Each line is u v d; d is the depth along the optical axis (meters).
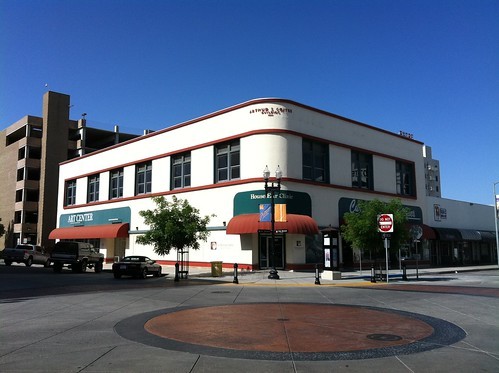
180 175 36.97
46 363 7.10
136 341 8.81
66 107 69.38
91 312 12.82
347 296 17.08
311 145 33.31
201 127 35.09
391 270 35.38
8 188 71.75
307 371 6.75
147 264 27.41
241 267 30.92
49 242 64.75
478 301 15.20
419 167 44.19
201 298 16.38
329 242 25.88
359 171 37.34
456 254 49.03
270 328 10.21
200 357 7.54
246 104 31.92
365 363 7.20
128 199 41.28
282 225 28.94
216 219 32.97
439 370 6.81
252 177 30.86
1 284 21.89
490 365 7.09
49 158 66.50
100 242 44.75
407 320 11.34
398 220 25.14
